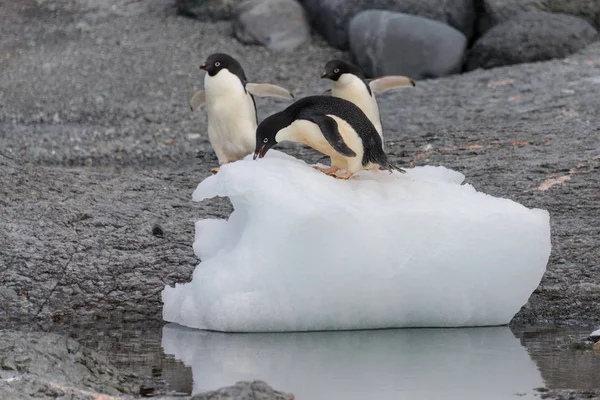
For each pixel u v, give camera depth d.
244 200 12.33
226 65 17.73
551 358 11.23
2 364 9.58
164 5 43.44
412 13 36.62
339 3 37.88
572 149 21.42
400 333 12.54
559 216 16.59
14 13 42.75
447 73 34.22
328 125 12.31
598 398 9.57
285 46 38.31
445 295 12.46
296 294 12.26
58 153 25.14
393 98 29.78
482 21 36.94
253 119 18.11
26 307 13.45
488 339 12.21
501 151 21.70
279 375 10.51
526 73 31.36
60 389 9.30
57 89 33.62
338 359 11.18
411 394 9.78
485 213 12.25
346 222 11.78
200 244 13.42
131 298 13.76
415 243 12.05
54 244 14.78
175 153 25.16
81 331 12.67
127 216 16.22
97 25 41.22
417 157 21.66
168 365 10.91
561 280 14.03
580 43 34.34
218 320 12.48
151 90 33.38
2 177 17.17
